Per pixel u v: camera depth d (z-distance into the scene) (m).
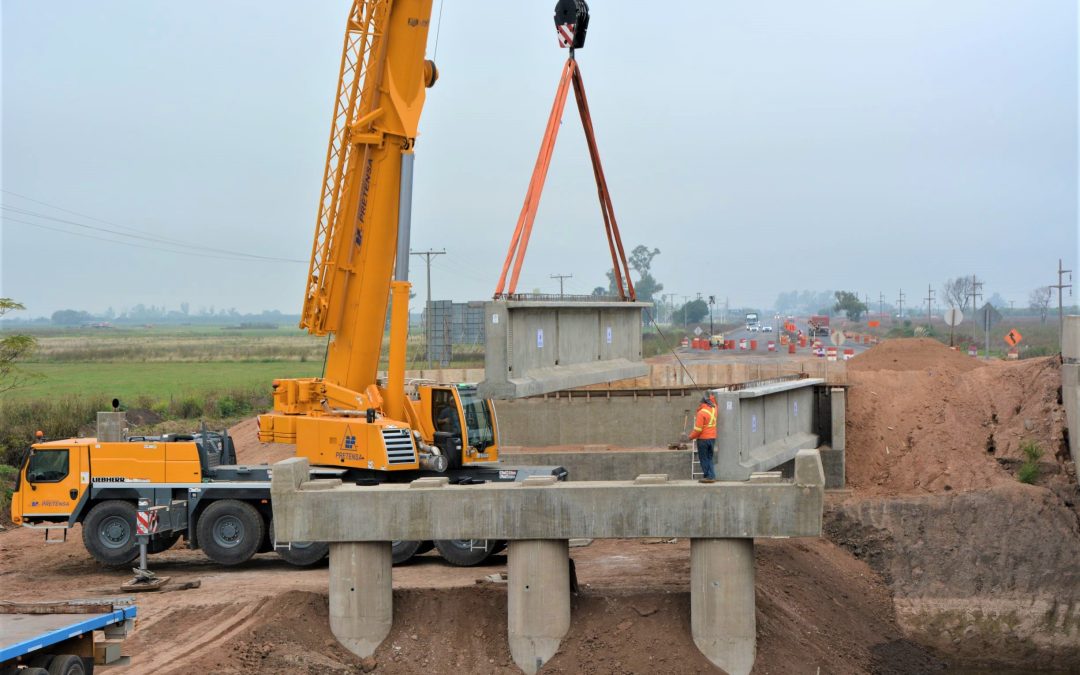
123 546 22.58
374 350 23.25
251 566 23.22
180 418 48.78
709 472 19.75
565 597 18.50
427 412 23.30
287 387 23.22
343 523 18.42
